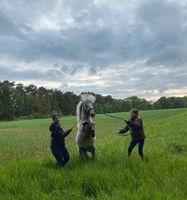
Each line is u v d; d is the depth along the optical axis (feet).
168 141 67.05
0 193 29.89
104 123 211.61
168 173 33.81
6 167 39.14
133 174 33.04
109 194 28.14
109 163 39.88
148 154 46.75
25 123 285.23
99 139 97.66
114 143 73.31
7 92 434.71
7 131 169.78
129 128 43.19
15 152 74.18
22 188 30.89
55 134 40.42
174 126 107.86
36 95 526.57
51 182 32.73
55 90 537.65
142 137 42.52
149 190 27.45
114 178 31.76
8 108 430.20
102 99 610.24
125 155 46.57
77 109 43.21
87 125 41.70
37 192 28.99
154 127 115.03
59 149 40.47
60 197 27.50
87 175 33.22
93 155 43.45
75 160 42.93
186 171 34.73
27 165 38.86
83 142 42.09
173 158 42.78
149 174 33.22
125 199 25.99
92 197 27.99
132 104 647.97
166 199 24.89
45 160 43.21
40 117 476.95
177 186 28.89
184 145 59.62
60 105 530.68
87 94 42.75
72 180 32.50
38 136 126.82
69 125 203.72
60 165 40.24
